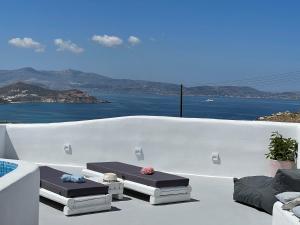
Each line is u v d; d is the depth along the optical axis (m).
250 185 6.20
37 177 4.32
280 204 4.60
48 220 5.25
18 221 3.82
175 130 8.51
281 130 7.97
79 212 5.53
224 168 8.30
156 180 6.13
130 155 8.73
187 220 5.50
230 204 6.31
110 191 6.20
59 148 9.09
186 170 8.47
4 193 3.50
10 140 9.31
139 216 5.57
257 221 5.53
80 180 5.80
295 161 7.62
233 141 8.23
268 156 7.94
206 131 8.37
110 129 8.81
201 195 6.80
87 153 8.95
